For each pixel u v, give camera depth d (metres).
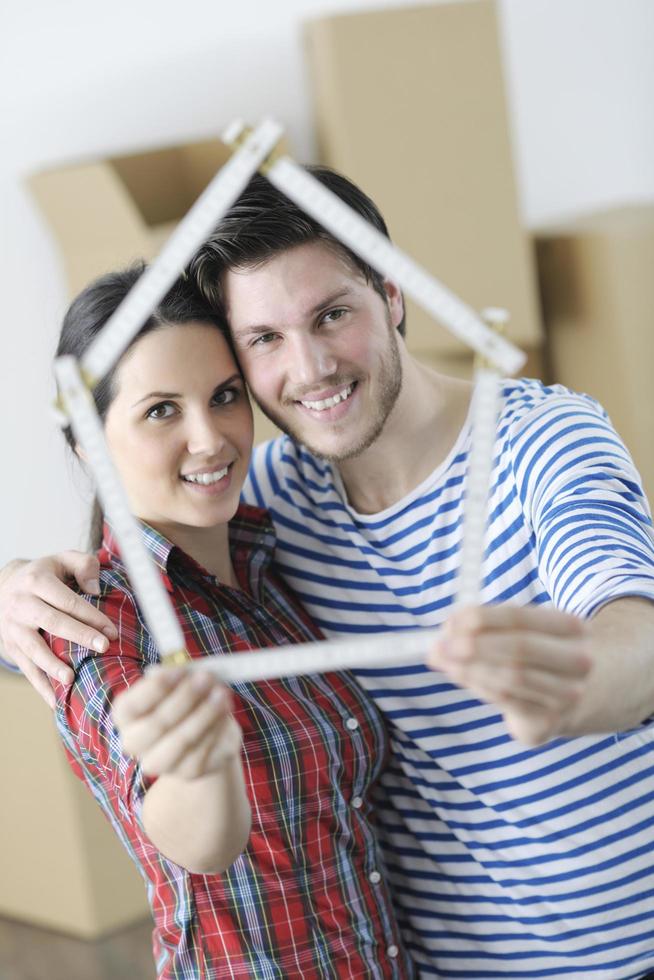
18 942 3.12
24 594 1.49
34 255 3.66
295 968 1.47
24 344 3.66
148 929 3.11
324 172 1.58
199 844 1.21
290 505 1.72
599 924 1.60
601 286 4.19
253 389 1.57
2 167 3.61
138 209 3.75
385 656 1.02
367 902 1.55
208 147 3.80
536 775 1.57
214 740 1.06
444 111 3.95
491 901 1.65
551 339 4.41
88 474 1.69
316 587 1.70
